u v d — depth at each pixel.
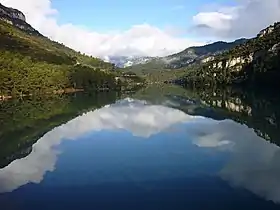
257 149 39.81
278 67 139.38
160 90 194.38
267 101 96.88
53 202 25.03
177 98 128.25
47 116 76.94
